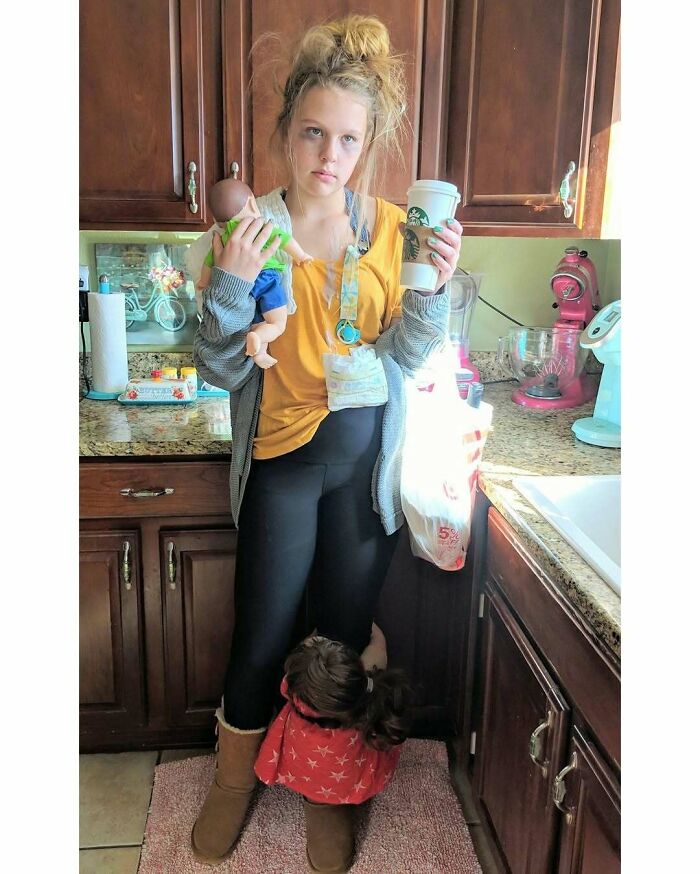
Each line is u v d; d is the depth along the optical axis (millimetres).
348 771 1503
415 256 1242
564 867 1098
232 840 1573
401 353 1382
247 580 1475
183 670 1772
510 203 1768
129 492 1619
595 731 977
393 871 1530
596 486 1411
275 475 1429
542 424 1858
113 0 1613
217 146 1711
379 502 1454
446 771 1781
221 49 1653
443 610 1776
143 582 1697
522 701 1275
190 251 1295
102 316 1889
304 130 1240
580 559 1093
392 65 1308
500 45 1680
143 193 1720
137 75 1652
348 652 1462
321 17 1647
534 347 2008
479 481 1500
